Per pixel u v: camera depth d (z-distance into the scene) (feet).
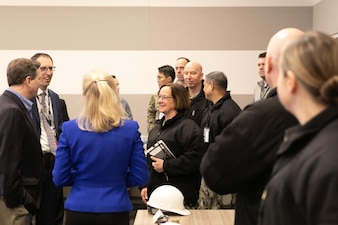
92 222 7.54
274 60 5.08
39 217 13.82
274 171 3.97
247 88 20.01
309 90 3.59
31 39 19.88
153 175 11.16
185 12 19.95
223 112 13.24
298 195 3.39
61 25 19.89
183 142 10.96
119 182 7.75
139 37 19.99
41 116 13.96
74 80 19.99
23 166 9.91
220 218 8.77
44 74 14.19
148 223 8.52
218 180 5.30
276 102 5.16
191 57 20.04
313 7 19.79
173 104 11.32
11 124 9.39
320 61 3.53
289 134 3.84
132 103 20.12
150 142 11.71
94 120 7.55
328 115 3.56
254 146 5.12
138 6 19.94
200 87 15.30
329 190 3.13
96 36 19.94
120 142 7.64
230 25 19.94
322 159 3.27
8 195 9.34
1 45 19.84
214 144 5.41
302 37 3.73
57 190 14.16
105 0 19.89
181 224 8.39
